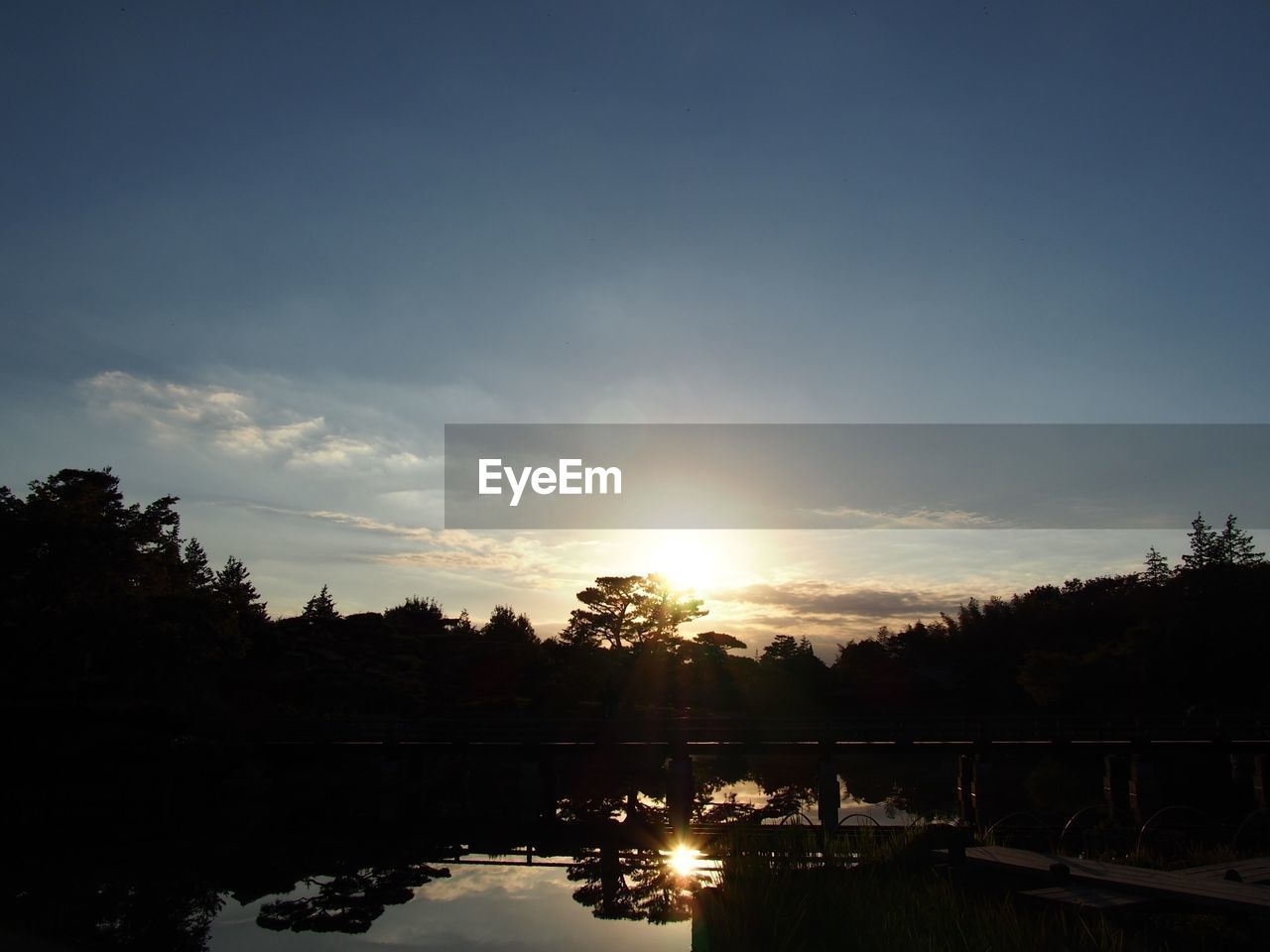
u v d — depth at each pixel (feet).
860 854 43.11
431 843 92.43
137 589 143.64
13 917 58.95
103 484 143.13
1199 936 30.68
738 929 32.53
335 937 54.49
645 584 204.64
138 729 119.75
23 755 113.80
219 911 61.41
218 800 120.06
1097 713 185.88
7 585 128.77
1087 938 29.09
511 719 127.75
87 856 82.38
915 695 241.96
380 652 194.70
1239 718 135.44
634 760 175.94
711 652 209.05
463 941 53.11
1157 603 224.94
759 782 154.61
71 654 125.49
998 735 123.85
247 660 178.50
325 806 120.26
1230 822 94.07
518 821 107.86
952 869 38.75
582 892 66.90
